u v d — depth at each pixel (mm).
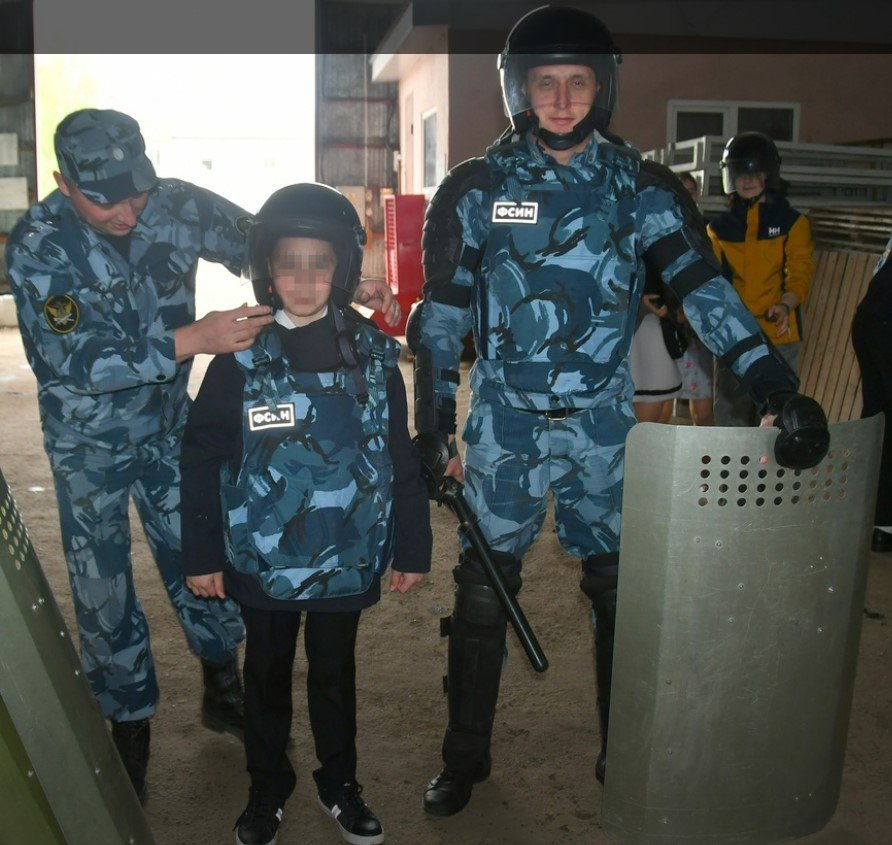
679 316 4703
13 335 10750
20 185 12500
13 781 1239
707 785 1845
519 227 2039
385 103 14000
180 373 2301
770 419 1793
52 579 3693
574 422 2074
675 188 2055
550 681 2902
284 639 2064
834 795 1991
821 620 1816
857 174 6727
